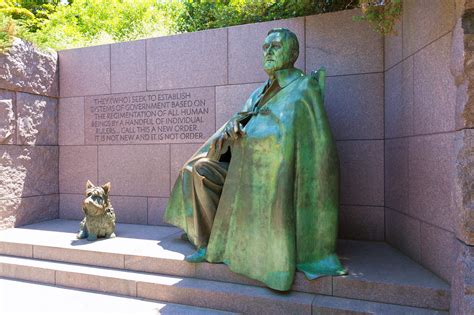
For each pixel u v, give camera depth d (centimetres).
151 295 368
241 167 364
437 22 306
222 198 371
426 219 336
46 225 594
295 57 384
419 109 347
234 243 358
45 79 630
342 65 478
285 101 359
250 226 350
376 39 463
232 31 537
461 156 255
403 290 299
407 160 382
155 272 395
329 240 344
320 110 351
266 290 337
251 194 353
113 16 1383
